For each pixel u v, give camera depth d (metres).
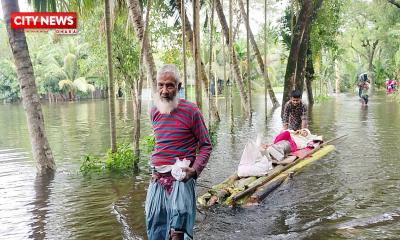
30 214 6.35
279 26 24.44
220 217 5.89
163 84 3.81
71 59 44.75
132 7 10.27
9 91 46.09
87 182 8.09
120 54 16.72
